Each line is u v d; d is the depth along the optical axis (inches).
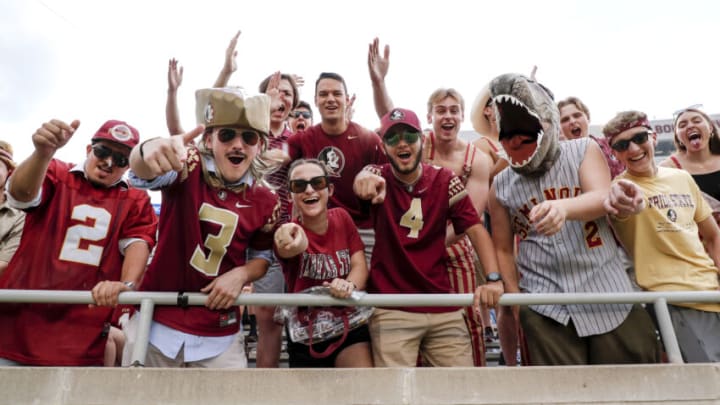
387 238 122.6
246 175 113.8
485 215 224.4
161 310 108.3
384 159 161.8
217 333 109.4
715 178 155.7
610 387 95.7
